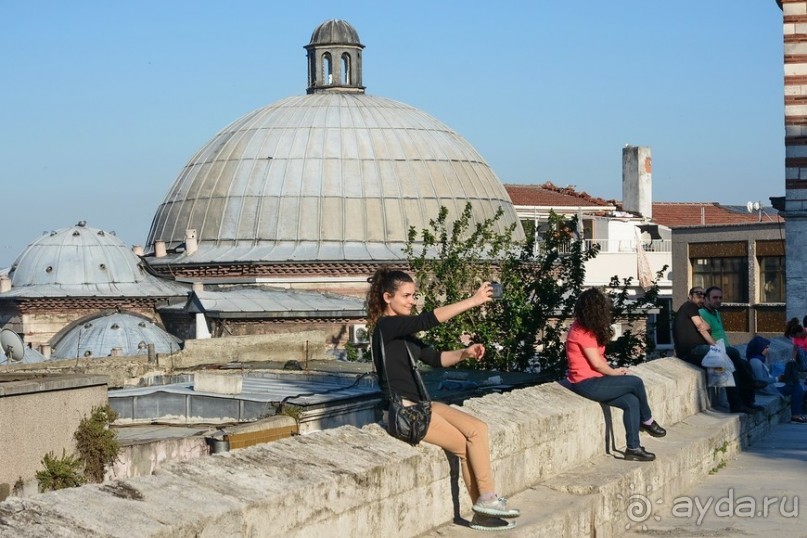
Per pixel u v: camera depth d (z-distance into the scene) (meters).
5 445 21.59
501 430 10.57
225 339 40.56
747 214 90.50
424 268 37.00
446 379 28.83
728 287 63.25
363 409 27.38
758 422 18.05
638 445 12.67
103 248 64.12
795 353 20.84
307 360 37.81
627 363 33.59
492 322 34.41
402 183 65.50
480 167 68.50
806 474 14.73
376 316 9.46
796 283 31.39
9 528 6.07
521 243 39.03
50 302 61.62
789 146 31.38
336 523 8.00
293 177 65.31
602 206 88.38
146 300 62.84
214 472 7.50
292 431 25.28
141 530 6.38
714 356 17.36
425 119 69.31
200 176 67.38
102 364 36.66
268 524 7.29
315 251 63.53
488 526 9.34
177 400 27.78
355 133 66.62
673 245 65.12
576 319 13.05
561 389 12.91
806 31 31.20
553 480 11.42
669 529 11.73
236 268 63.50
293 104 69.56
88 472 23.05
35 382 22.30
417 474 9.06
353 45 70.75
